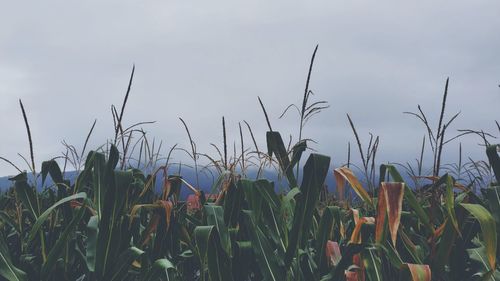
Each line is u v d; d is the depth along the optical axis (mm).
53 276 2738
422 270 2363
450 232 2674
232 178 2912
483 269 2689
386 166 2756
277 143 2965
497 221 2590
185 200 3305
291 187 2895
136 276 2854
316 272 2678
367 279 2730
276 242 2691
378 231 2545
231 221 2838
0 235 2674
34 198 2932
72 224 2684
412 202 2725
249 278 2904
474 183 3082
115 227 2676
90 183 3258
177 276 2883
